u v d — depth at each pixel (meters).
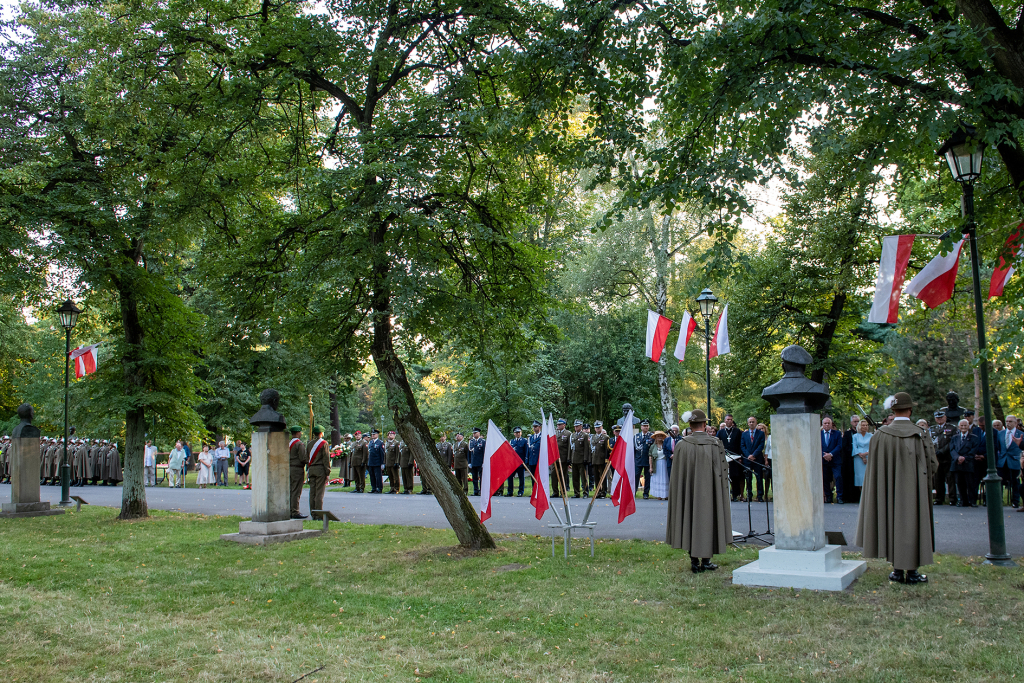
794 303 25.44
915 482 7.59
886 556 7.66
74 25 14.82
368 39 11.45
